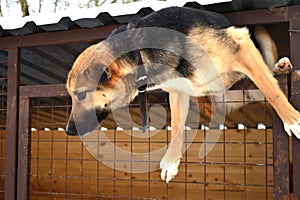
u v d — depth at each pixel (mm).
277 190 2229
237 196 4246
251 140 4191
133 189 4676
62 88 2766
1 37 2961
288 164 2211
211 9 2383
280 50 2604
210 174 4340
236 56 2207
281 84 2232
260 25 2463
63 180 4875
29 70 3967
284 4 2297
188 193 4430
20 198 2812
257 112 3590
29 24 2717
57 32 2812
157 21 2266
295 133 2123
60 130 4902
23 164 2830
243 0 2260
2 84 4133
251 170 4191
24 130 2844
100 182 4777
